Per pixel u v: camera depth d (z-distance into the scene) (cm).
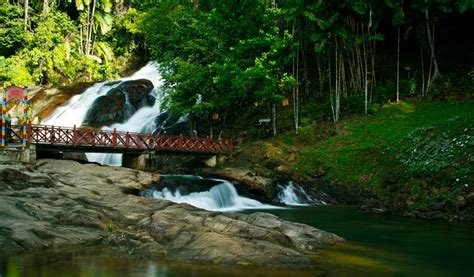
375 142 2362
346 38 2800
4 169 1419
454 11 3084
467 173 1744
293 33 2872
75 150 2070
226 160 2573
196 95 2888
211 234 1011
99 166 1848
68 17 4744
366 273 905
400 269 954
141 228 1080
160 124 3319
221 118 3303
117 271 824
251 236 1039
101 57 5088
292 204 2091
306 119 2858
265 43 2686
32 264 841
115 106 3406
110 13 5359
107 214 1166
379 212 1822
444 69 3138
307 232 1202
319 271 893
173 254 938
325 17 2811
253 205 2033
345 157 2303
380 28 3472
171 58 3056
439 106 2681
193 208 1290
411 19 3033
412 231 1416
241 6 2844
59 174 1612
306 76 3300
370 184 2072
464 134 1973
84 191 1402
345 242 1212
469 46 3172
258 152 2556
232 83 2748
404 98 2958
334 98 3078
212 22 2855
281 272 860
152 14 3425
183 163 2677
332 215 1755
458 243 1234
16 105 3294
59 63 4250
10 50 4131
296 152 2464
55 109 3403
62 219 1098
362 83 3167
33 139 1953
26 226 1000
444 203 1677
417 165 1964
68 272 806
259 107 3266
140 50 5291
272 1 3170
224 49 2886
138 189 1698
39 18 4325
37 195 1275
